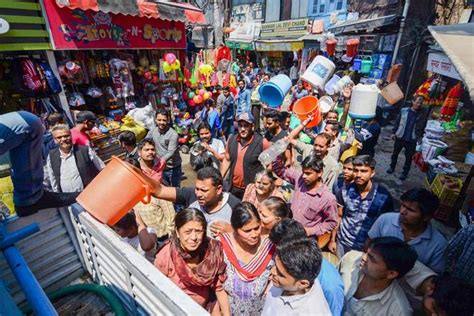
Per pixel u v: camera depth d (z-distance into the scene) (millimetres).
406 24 7902
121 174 1368
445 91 6680
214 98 7660
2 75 4168
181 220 1490
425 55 7820
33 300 1078
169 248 1666
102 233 1505
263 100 3771
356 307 1611
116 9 4680
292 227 1498
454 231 3686
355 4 9805
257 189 2527
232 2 15742
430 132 5379
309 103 3582
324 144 3180
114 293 1728
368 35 8727
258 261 1702
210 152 4074
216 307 1771
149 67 6305
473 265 1830
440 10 7715
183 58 7145
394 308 1521
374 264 1480
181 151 7047
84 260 1995
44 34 4164
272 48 13109
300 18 12117
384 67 8594
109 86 5605
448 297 1329
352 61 9109
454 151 4930
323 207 2527
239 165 3307
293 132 3117
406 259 1427
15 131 1332
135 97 6324
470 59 1700
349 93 4539
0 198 1701
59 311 1649
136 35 5602
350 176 2564
